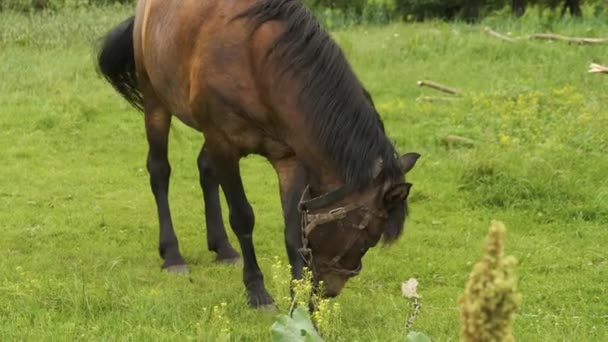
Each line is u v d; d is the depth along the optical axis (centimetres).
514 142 895
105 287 565
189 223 773
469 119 1025
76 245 704
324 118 488
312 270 493
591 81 1195
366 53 1454
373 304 558
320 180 501
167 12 589
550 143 877
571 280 609
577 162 844
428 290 600
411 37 1560
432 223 753
